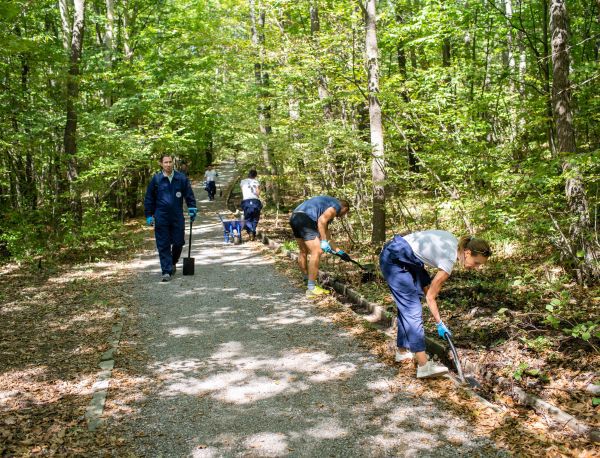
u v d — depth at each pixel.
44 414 3.56
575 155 5.49
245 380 4.15
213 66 17.50
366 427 3.37
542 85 10.09
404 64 14.41
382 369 4.28
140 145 13.05
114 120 13.72
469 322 5.15
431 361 4.05
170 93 16.55
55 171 11.11
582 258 6.12
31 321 5.76
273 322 5.64
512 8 12.58
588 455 2.92
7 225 9.43
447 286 6.53
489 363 4.11
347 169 10.42
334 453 3.08
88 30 17.73
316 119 12.10
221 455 3.08
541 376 3.83
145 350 4.85
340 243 9.78
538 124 8.38
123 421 3.49
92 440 3.23
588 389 3.61
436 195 9.57
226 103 16.73
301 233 6.56
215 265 8.89
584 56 11.35
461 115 8.75
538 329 4.66
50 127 11.31
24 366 4.45
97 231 10.03
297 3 12.45
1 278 8.08
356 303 6.30
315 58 11.04
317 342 4.97
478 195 7.80
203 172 35.47
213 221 15.64
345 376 4.17
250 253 9.98
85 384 4.07
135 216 17.83
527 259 7.41
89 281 7.79
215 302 6.49
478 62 11.65
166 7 18.23
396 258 4.14
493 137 10.22
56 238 10.02
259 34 15.07
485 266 7.34
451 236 4.11
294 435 3.29
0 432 3.30
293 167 12.17
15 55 9.91
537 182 6.17
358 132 9.83
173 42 17.20
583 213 6.17
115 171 11.81
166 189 7.81
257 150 13.86
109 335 5.25
